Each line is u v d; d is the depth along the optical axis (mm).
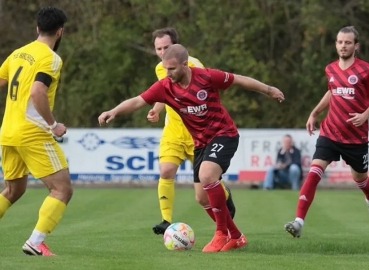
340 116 20906
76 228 24109
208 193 17734
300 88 66375
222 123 17750
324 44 65000
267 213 29578
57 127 16172
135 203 34375
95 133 48281
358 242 20172
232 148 17750
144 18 67812
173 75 17000
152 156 48062
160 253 17188
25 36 68938
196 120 17625
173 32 21188
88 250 18016
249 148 47656
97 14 68125
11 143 16328
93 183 48312
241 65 64812
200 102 17391
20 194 17234
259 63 65250
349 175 47344
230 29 65562
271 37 66812
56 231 23109
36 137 16234
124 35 67438
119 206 32812
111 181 48156
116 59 67625
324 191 44250
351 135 20844
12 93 16375
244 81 17562
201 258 16047
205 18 65625
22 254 16828
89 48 66812
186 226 18297
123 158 48156
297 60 67250
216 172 17578
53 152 16438
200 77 17312
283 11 66688
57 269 14172
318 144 21141
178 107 17594
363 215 28906
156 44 21062
